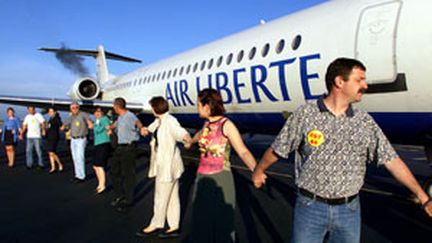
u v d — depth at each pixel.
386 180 8.20
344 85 2.19
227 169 3.40
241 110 8.70
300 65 6.73
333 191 2.23
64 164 11.67
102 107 13.83
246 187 7.44
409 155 13.30
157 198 4.65
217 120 3.42
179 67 11.64
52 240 4.55
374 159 2.30
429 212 2.13
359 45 5.66
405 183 2.18
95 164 7.29
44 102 13.09
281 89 7.25
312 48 6.52
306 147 2.29
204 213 3.40
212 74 9.52
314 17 6.84
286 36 7.28
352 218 2.27
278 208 5.84
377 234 4.64
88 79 15.55
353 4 6.10
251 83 8.07
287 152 2.41
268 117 7.95
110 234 4.79
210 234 3.40
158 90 12.88
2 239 4.59
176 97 11.69
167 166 4.54
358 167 2.25
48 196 7.03
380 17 5.46
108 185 8.06
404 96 5.15
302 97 6.84
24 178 9.09
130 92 15.98
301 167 2.38
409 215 5.46
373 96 5.56
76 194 7.18
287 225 4.99
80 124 8.41
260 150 13.83
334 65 2.24
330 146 2.21
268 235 4.60
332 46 6.14
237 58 8.62
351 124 2.20
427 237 4.52
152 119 14.62
